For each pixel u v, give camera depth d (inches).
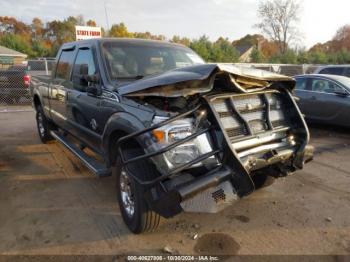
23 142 286.5
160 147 108.7
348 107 303.9
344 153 248.7
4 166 218.8
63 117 213.3
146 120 116.9
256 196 166.7
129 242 126.6
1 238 130.6
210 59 1530.5
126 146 123.8
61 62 221.5
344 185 182.7
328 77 332.5
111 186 182.5
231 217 145.3
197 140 111.2
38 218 146.6
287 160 135.3
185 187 104.3
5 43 1782.7
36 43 1888.5
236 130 119.4
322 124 338.0
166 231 133.9
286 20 2214.6
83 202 162.4
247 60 2006.6
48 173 204.8
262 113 130.3
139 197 120.6
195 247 122.8
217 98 115.2
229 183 111.8
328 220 142.6
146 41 185.6
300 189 176.4
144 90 112.0
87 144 185.5
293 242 125.6
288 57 1587.1
